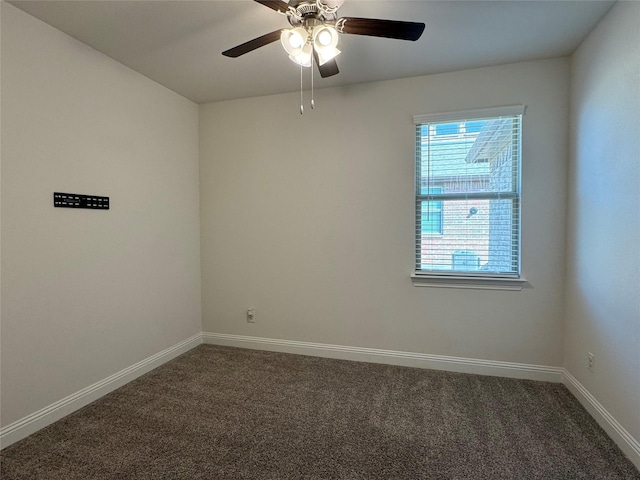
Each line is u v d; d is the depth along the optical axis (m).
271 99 3.18
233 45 2.29
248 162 3.28
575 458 1.73
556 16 1.96
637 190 1.67
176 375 2.75
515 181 2.63
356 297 3.03
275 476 1.62
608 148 1.92
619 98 1.81
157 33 2.14
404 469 1.67
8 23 1.84
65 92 2.14
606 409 1.94
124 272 2.59
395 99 2.84
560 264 2.53
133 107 2.66
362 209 2.97
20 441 1.89
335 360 3.05
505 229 2.67
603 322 1.98
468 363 2.77
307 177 3.11
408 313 2.90
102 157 2.40
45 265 2.04
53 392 2.09
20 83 1.90
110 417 2.13
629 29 1.72
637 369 1.66
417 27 1.58
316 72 2.70
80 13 1.92
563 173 2.49
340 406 2.26
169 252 3.06
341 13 1.92
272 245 3.25
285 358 3.10
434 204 2.83
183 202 3.23
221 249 3.41
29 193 1.95
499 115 2.60
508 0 1.81
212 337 3.49
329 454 1.78
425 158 2.84
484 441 1.88
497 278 2.63
